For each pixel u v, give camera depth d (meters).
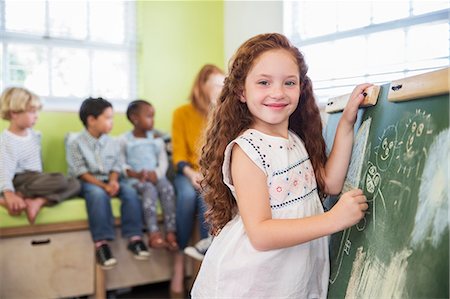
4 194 1.83
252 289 0.80
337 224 0.70
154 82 2.67
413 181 0.63
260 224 0.75
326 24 2.21
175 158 2.23
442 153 0.56
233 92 0.88
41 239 1.89
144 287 2.28
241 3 2.74
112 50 2.61
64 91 2.50
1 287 1.83
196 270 2.10
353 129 0.89
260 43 0.83
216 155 0.90
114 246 2.05
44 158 2.35
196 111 2.27
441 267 0.52
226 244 0.84
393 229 0.66
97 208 1.93
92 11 2.56
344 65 2.09
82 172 2.09
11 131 1.99
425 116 0.63
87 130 2.17
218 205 0.90
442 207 0.54
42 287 1.89
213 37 2.85
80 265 1.96
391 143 0.72
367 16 1.99
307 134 0.93
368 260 0.72
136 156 2.25
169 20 2.70
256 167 0.79
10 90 2.00
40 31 2.43
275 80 0.80
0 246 1.83
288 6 2.43
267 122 0.82
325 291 0.86
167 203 2.11
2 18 2.35
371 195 0.75
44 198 1.89
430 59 1.67
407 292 0.58
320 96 2.09
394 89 0.73
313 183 0.87
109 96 2.61
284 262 0.80
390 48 1.86
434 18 1.69
